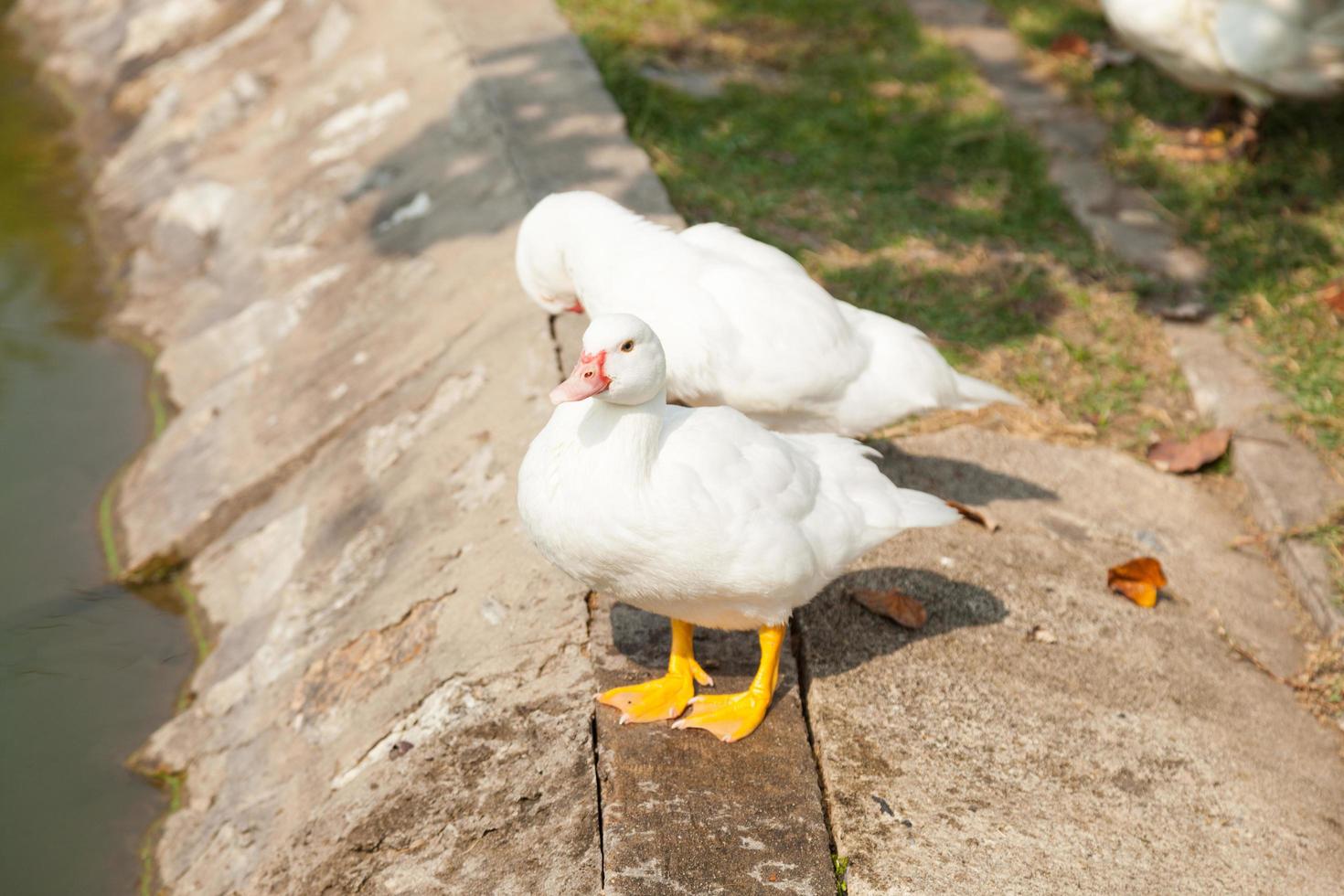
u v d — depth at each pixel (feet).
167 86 17.70
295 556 10.78
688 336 9.08
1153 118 14.82
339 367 11.84
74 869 9.60
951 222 12.69
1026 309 11.85
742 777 8.21
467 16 14.89
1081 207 13.16
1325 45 12.48
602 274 9.34
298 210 13.98
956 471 10.37
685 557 7.99
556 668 8.81
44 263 15.23
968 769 8.44
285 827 9.00
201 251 14.88
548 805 8.21
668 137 13.37
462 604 9.44
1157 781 8.59
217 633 10.84
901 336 9.46
